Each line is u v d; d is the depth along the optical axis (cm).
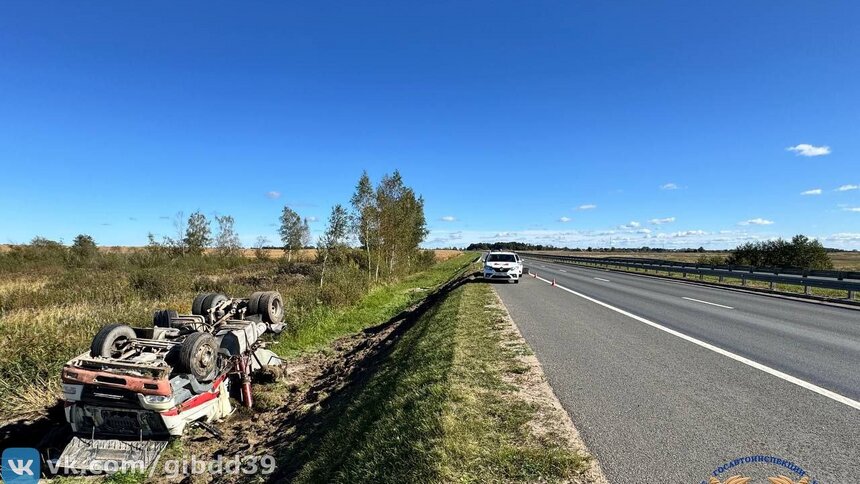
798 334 973
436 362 739
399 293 2723
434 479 373
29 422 739
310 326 1487
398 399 594
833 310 1380
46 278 2952
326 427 654
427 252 5662
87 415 620
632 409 519
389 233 3116
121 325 690
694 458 400
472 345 852
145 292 1966
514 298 1675
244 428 752
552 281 2433
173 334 757
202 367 670
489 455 411
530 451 415
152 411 604
